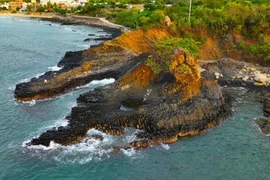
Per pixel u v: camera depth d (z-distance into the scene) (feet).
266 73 311.27
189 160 181.78
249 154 188.34
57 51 437.17
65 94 270.46
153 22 412.57
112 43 373.40
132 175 169.17
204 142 198.80
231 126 217.97
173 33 378.94
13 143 195.52
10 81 305.32
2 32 593.01
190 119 211.41
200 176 169.58
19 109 241.14
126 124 208.13
